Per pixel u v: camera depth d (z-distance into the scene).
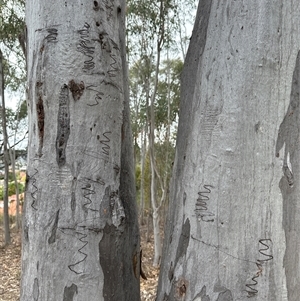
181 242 1.53
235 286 1.38
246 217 1.38
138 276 1.94
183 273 1.50
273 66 1.38
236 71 1.41
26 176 1.72
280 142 1.37
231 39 1.44
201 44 1.60
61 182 1.62
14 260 9.39
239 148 1.39
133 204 1.90
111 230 1.68
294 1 1.39
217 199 1.42
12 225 15.66
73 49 1.61
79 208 1.62
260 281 1.36
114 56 1.74
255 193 1.37
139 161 14.98
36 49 1.65
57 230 1.61
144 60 9.27
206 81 1.50
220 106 1.43
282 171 1.37
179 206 1.58
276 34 1.38
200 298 1.43
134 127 11.09
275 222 1.36
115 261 1.70
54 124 1.62
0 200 18.03
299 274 1.37
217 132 1.43
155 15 8.30
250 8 1.41
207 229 1.43
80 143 1.62
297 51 1.39
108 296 1.68
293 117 1.38
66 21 1.62
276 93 1.38
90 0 1.65
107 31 1.71
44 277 1.62
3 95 11.29
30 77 1.69
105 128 1.68
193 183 1.50
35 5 1.68
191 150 1.53
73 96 1.62
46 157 1.63
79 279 1.61
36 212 1.65
